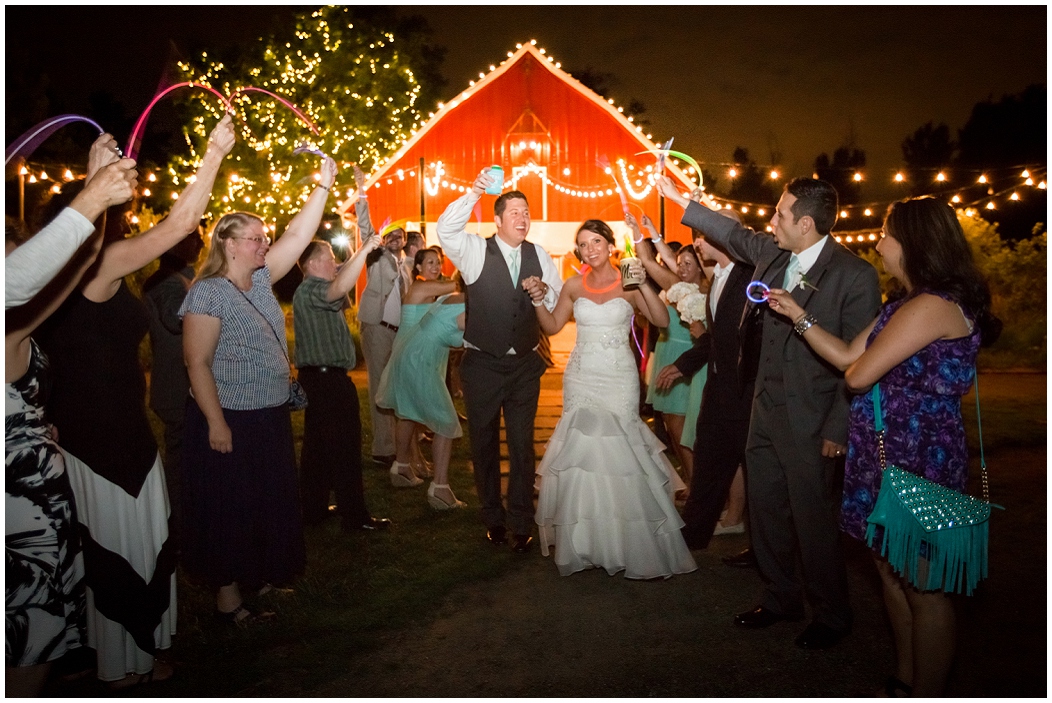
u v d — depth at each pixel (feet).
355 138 73.72
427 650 10.77
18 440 7.56
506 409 15.07
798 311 9.34
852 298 10.24
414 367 17.34
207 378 10.62
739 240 12.05
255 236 10.93
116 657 9.56
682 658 10.51
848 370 8.70
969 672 9.95
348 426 15.64
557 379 37.01
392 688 9.72
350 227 61.46
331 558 14.21
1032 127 82.02
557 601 12.41
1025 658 10.31
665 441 21.52
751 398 13.19
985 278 8.53
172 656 10.56
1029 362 41.81
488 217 62.64
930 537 8.32
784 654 10.60
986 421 25.55
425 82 94.73
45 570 7.73
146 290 13.85
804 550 10.73
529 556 14.34
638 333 24.08
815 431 10.43
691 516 13.98
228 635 11.19
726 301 13.25
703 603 12.30
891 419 8.59
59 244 6.64
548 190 62.64
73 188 9.37
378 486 19.07
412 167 62.80
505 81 62.34
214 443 10.77
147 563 9.55
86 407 9.16
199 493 11.02
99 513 9.30
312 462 15.87
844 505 9.08
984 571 8.51
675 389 17.38
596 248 13.69
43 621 7.74
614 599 12.48
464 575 13.33
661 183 12.96
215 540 11.03
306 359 15.55
